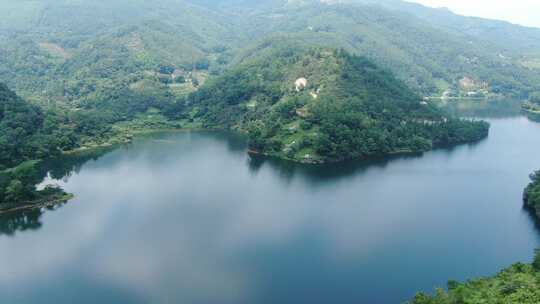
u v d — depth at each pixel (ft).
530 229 566.77
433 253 501.15
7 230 566.36
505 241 531.91
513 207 644.27
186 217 599.57
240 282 444.55
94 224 579.07
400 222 586.45
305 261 483.51
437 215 610.65
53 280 449.06
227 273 459.73
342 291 428.97
